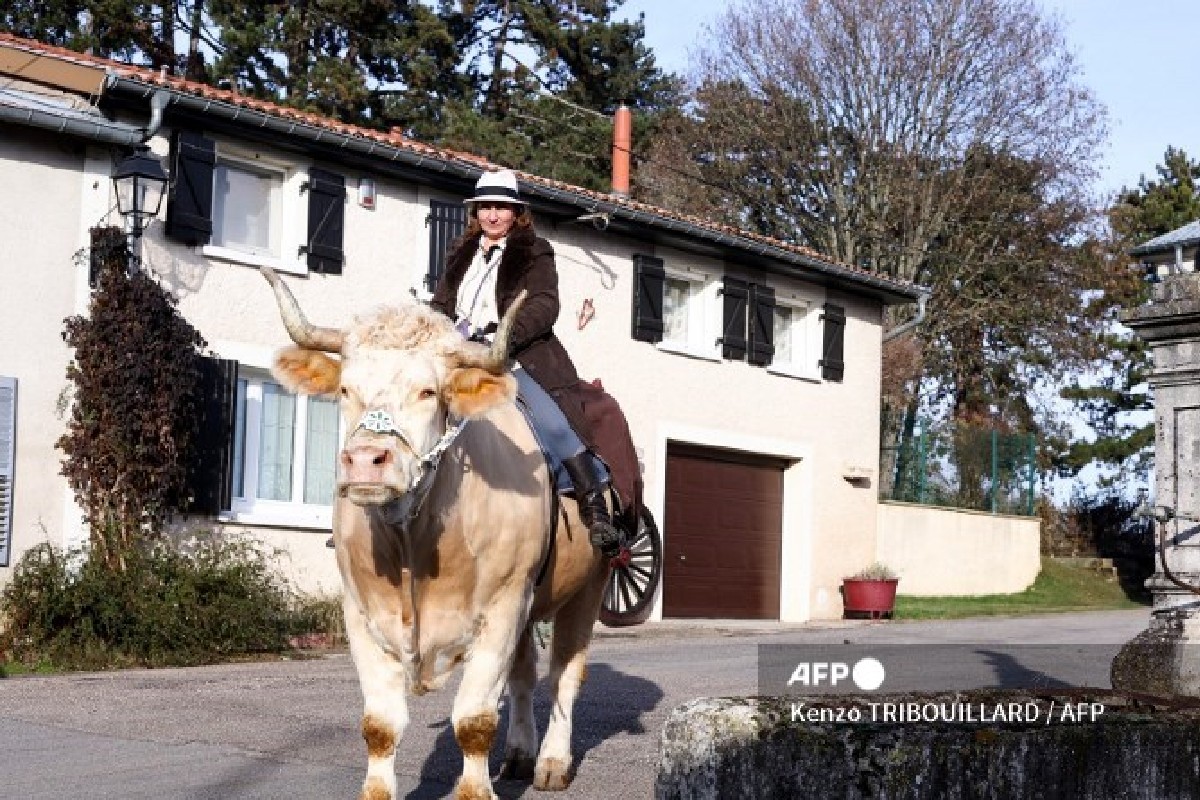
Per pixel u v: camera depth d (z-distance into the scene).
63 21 30.75
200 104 15.87
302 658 14.58
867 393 25.34
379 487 5.00
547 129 39.31
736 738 4.82
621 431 7.43
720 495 22.92
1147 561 33.72
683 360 22.11
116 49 31.61
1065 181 35.41
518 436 6.32
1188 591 7.82
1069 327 37.12
